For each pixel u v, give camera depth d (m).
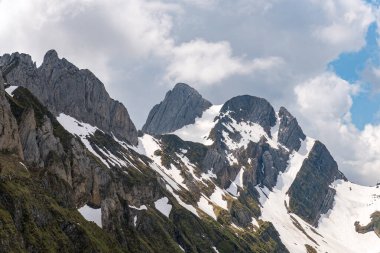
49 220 193.25
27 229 176.12
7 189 181.38
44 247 175.88
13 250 159.62
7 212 171.25
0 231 159.88
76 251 193.88
